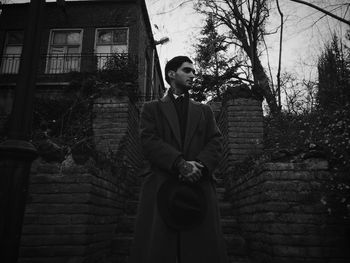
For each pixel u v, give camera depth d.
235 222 3.84
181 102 1.90
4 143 1.42
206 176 1.69
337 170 2.71
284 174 2.78
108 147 5.16
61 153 3.03
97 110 5.47
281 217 2.65
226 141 5.04
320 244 2.55
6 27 10.50
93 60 9.45
